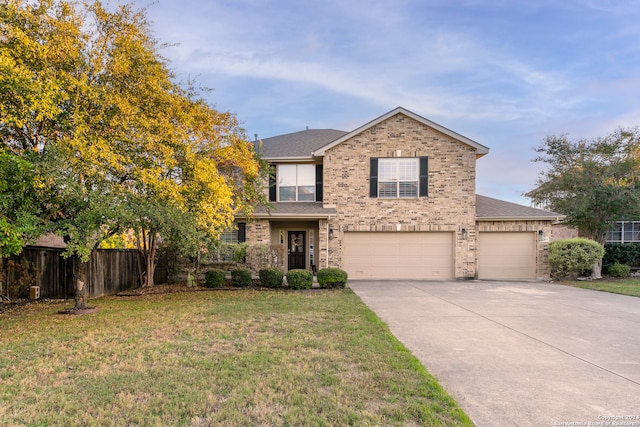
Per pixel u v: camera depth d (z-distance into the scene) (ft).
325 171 51.34
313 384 13.65
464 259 49.83
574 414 11.50
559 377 14.62
